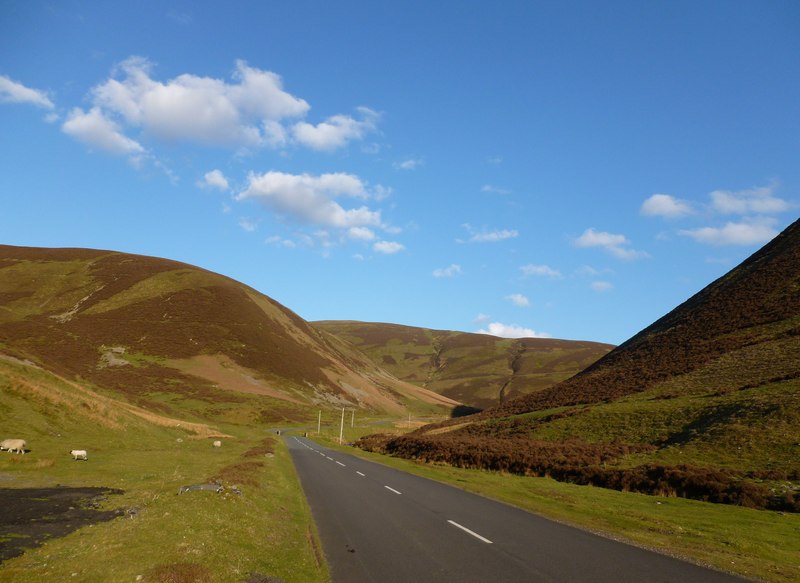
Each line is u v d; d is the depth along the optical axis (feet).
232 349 416.67
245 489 51.67
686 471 79.87
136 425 127.75
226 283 525.34
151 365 356.59
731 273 272.92
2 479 56.90
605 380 211.61
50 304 442.50
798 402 101.14
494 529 41.29
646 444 111.75
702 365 170.09
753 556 36.76
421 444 148.56
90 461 78.07
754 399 112.88
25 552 27.58
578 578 27.94
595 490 78.13
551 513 51.55
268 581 25.58
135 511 41.52
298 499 56.13
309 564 30.07
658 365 196.85
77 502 45.19
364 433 313.32
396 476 86.22
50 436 95.25
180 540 29.27
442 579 27.20
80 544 29.53
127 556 25.44
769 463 81.76
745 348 168.86
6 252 545.44
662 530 45.55
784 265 226.17
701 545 39.45
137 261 541.75
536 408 208.74
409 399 582.35
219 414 303.27
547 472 97.40
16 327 370.32
